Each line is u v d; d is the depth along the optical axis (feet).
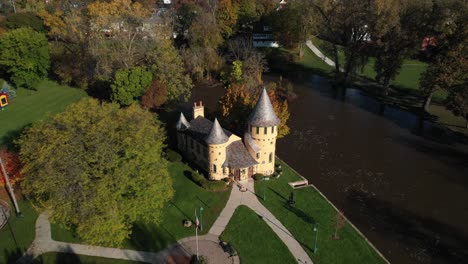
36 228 154.61
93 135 136.77
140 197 140.26
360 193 191.31
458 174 208.13
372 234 162.20
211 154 181.47
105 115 149.38
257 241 151.12
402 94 329.52
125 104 265.95
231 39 413.80
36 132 145.18
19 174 169.07
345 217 169.27
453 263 147.43
